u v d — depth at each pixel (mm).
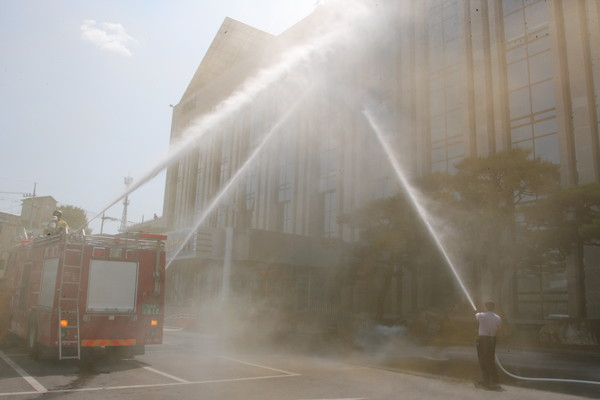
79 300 9906
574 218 17375
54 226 11102
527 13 24672
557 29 23000
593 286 19672
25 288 11883
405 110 29594
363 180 30812
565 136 21781
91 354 11805
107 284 10281
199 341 17016
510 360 12648
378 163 30281
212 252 28578
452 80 27750
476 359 12758
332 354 13789
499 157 19016
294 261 30766
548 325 18016
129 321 10383
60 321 9602
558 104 22312
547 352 15008
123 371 9422
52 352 10625
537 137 23391
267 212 38938
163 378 8664
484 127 25375
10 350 12195
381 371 10211
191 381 8391
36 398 6715
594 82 21297
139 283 10633
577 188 16547
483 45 26250
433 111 28594
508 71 25219
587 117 21094
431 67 29188
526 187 18781
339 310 28859
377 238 22328
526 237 18203
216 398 6945
